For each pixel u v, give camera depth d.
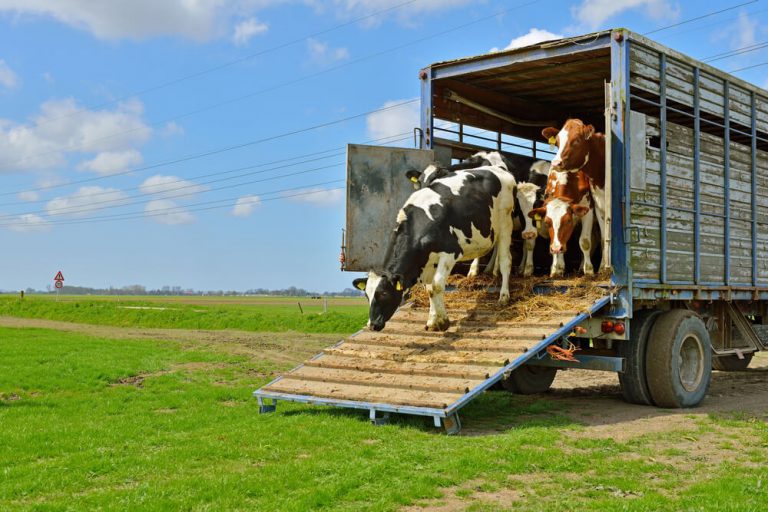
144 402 11.00
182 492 5.80
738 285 11.88
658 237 10.22
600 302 9.48
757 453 7.43
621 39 9.72
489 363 8.61
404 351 9.74
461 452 7.15
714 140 11.44
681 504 5.66
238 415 9.59
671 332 10.23
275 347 20.42
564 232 10.30
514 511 5.51
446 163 12.49
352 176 11.26
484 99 13.24
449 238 9.90
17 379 12.95
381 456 7.00
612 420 9.22
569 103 14.32
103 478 6.35
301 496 5.69
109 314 36.12
